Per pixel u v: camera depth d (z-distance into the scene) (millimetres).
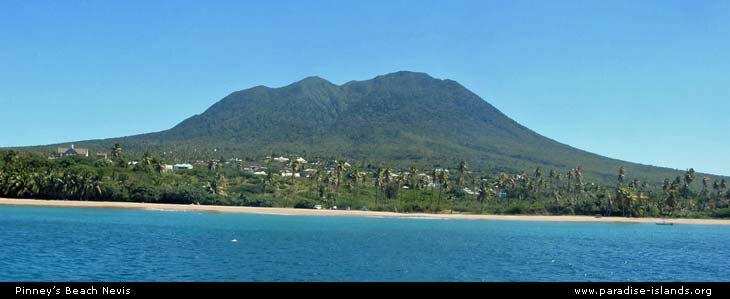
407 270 81875
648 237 162875
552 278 78625
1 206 183000
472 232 162000
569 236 159000
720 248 129000
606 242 141000
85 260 78750
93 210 188875
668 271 88812
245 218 185875
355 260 90125
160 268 75188
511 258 99938
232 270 76188
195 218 176250
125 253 86938
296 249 101625
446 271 82312
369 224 181875
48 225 128250
